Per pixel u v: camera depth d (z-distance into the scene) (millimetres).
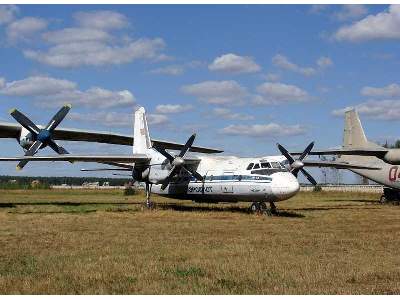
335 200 38188
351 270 8906
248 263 9555
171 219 19344
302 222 18281
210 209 25672
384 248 11672
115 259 10031
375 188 66812
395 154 29500
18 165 24438
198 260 9891
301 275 8484
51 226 16422
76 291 7449
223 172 23672
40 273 8633
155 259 10070
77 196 49188
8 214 21375
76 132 27125
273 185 21188
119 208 25938
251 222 18203
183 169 25250
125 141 29703
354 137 35938
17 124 26062
